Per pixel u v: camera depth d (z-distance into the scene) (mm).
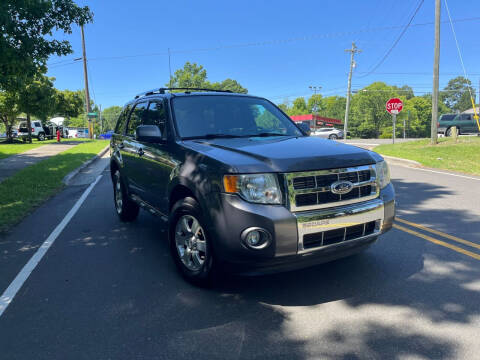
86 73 37188
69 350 2713
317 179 3215
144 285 3773
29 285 3811
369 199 3520
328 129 43906
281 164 3156
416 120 90750
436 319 3039
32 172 11445
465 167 12461
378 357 2568
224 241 3176
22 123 35375
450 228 5535
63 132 48750
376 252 4543
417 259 4312
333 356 2590
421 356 2568
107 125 139375
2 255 4695
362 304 3311
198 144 3902
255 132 4492
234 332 2908
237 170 3135
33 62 10281
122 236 5410
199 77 47438
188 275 3740
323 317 3107
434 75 17766
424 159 14281
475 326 2924
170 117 4367
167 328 2977
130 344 2770
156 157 4383
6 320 3141
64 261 4461
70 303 3416
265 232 3057
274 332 2900
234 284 3744
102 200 7996
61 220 6359
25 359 2617
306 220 3115
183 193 3861
